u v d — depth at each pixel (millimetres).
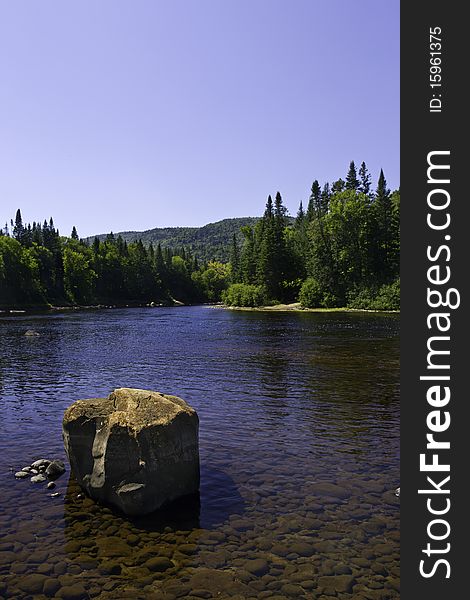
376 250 79812
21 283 100625
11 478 9984
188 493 9133
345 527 7895
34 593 6184
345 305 80812
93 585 6363
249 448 11742
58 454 11445
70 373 22156
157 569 6730
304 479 9852
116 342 35344
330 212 84125
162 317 69125
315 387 18641
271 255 94625
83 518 8258
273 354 27922
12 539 7523
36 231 147500
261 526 7945
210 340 36156
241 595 6164
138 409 9258
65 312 86812
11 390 18422
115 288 137250
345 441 12211
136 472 8508
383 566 6812
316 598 6121
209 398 16906
